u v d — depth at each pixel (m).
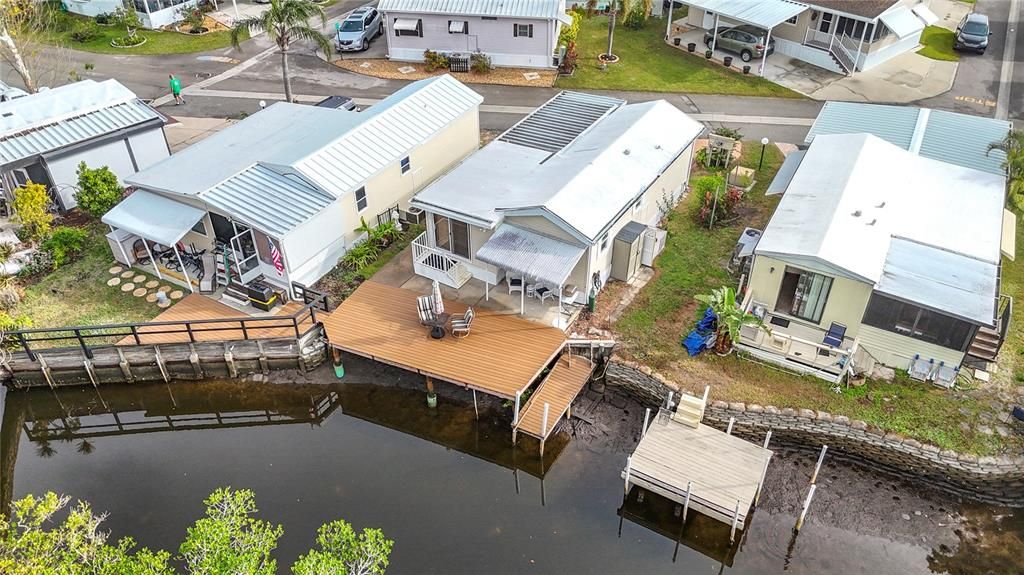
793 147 34.06
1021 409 20.00
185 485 20.33
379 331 22.94
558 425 21.73
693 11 46.94
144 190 26.22
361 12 46.06
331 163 26.00
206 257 25.94
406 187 28.83
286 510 19.38
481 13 40.66
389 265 26.30
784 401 20.92
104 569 13.63
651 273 25.98
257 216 23.81
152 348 23.00
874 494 19.67
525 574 17.80
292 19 33.12
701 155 32.69
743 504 18.17
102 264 27.06
